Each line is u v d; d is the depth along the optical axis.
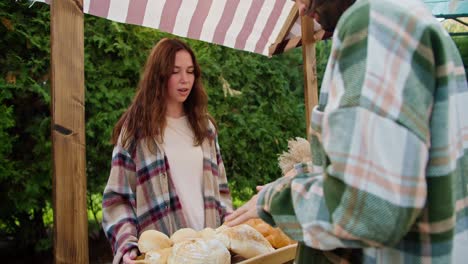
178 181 1.86
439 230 0.71
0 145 2.72
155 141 1.83
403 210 0.64
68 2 1.25
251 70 3.80
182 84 1.88
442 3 3.64
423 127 0.66
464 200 0.81
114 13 2.11
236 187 3.73
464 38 4.29
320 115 0.78
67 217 1.24
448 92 0.70
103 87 3.08
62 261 1.24
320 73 4.26
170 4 2.21
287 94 4.10
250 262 1.26
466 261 0.81
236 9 2.38
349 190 0.65
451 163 0.71
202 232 1.44
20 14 2.87
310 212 0.72
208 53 3.49
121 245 1.50
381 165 0.64
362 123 0.65
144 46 3.27
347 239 0.68
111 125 3.10
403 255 0.74
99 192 3.21
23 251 3.29
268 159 3.86
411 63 0.68
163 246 1.38
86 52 3.07
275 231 1.50
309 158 1.49
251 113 3.83
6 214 2.99
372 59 0.67
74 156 1.25
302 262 0.89
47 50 2.93
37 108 3.02
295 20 2.46
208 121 2.06
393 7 0.71
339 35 0.74
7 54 2.82
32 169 2.94
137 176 1.78
